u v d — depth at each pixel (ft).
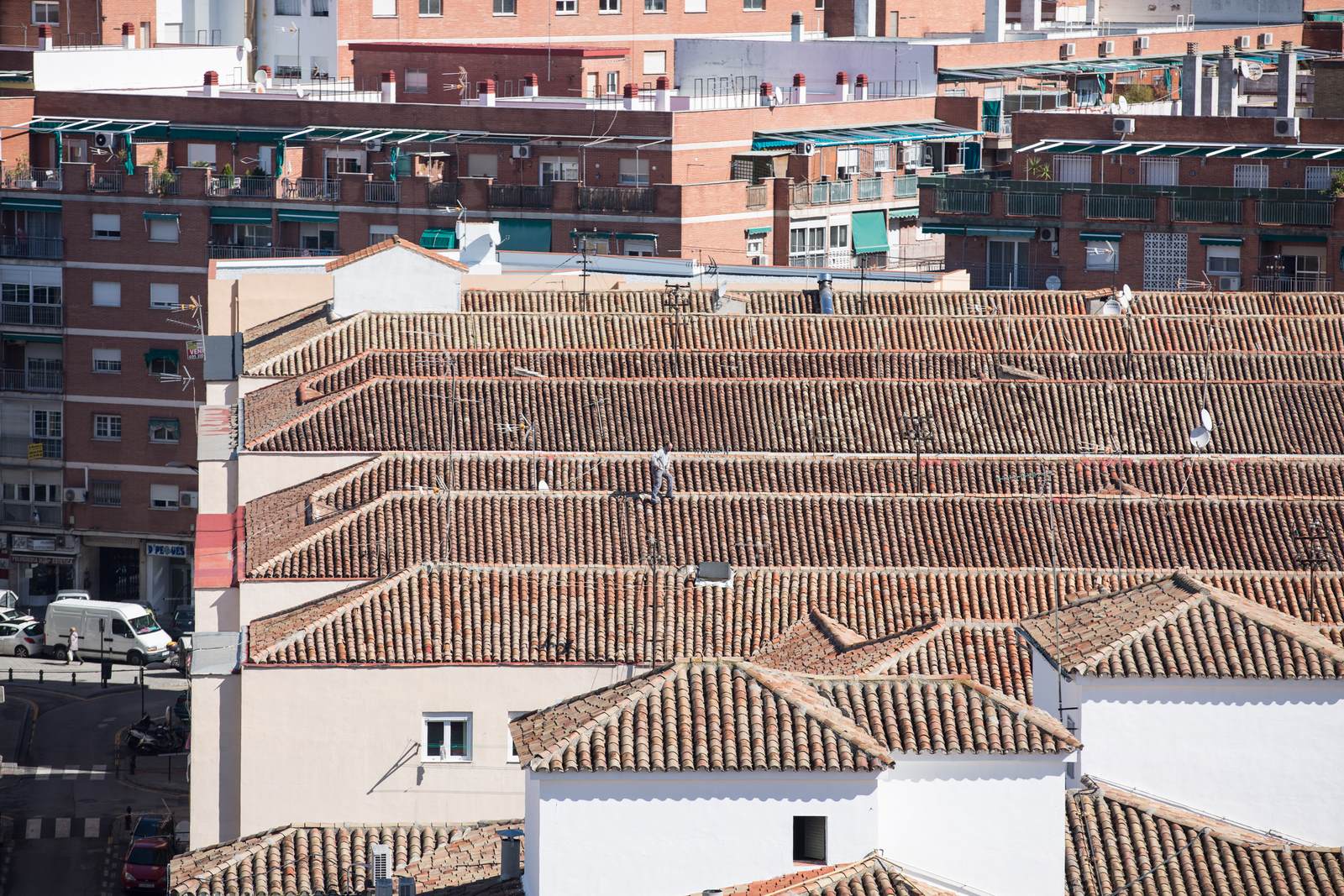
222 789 454.40
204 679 452.35
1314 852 326.44
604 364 627.05
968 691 323.98
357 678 449.48
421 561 495.00
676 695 318.04
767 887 299.58
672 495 529.04
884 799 312.50
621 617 469.16
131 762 637.30
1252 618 350.84
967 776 313.12
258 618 490.49
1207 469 573.33
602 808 305.53
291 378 629.10
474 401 588.50
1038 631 365.81
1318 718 341.41
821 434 590.14
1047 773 313.53
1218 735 342.23
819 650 437.17
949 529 519.19
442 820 449.89
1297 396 618.03
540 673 453.17
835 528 518.78
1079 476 568.00
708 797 305.73
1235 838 328.49
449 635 457.68
